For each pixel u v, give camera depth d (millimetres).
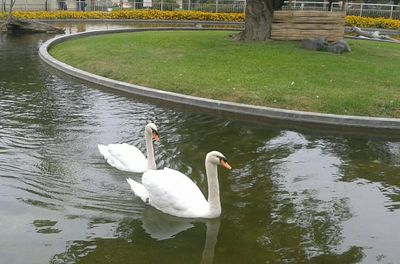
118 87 9547
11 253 3971
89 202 4859
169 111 8242
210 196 4555
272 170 5859
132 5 31469
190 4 29734
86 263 3869
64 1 30781
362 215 4816
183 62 11336
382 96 8625
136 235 4297
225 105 8234
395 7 27609
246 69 10570
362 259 4047
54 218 4520
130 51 13031
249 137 7074
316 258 4035
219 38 16359
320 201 5082
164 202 4621
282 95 8594
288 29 15312
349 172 5895
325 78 9867
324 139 7152
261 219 4660
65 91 9461
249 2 15289
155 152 6332
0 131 6883
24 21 19797
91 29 21938
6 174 5430
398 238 4406
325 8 26984
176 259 3961
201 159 6152
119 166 5688
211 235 4344
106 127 7238
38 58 13375
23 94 9125
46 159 5918
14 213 4582
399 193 5355
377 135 7441
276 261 3973
